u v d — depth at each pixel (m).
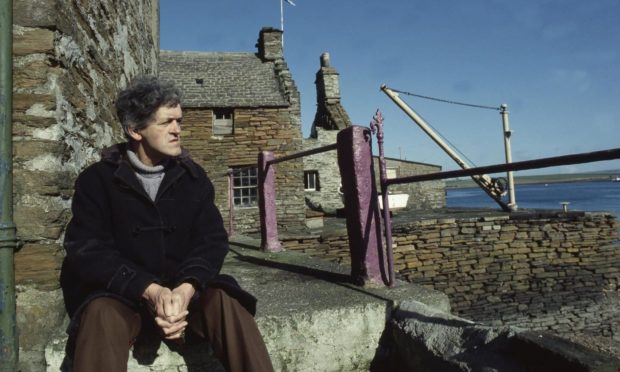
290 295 2.31
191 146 13.85
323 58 20.94
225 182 13.96
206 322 1.52
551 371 1.24
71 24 2.07
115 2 3.32
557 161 1.38
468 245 10.55
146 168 1.62
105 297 1.38
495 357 1.43
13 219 1.64
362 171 2.54
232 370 1.45
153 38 6.43
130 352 1.62
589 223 10.99
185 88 14.80
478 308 10.25
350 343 2.03
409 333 1.90
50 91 1.80
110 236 1.54
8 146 1.61
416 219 11.27
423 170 26.34
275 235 4.79
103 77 2.81
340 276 2.88
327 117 20.33
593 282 10.71
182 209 1.63
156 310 1.34
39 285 1.69
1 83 1.62
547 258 10.77
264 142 14.32
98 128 2.61
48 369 1.56
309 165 19.03
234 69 16.59
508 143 14.43
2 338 1.54
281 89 15.38
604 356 1.15
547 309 10.45
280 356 1.91
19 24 1.76
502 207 14.24
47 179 1.74
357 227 2.54
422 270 10.20
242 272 3.28
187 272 1.47
